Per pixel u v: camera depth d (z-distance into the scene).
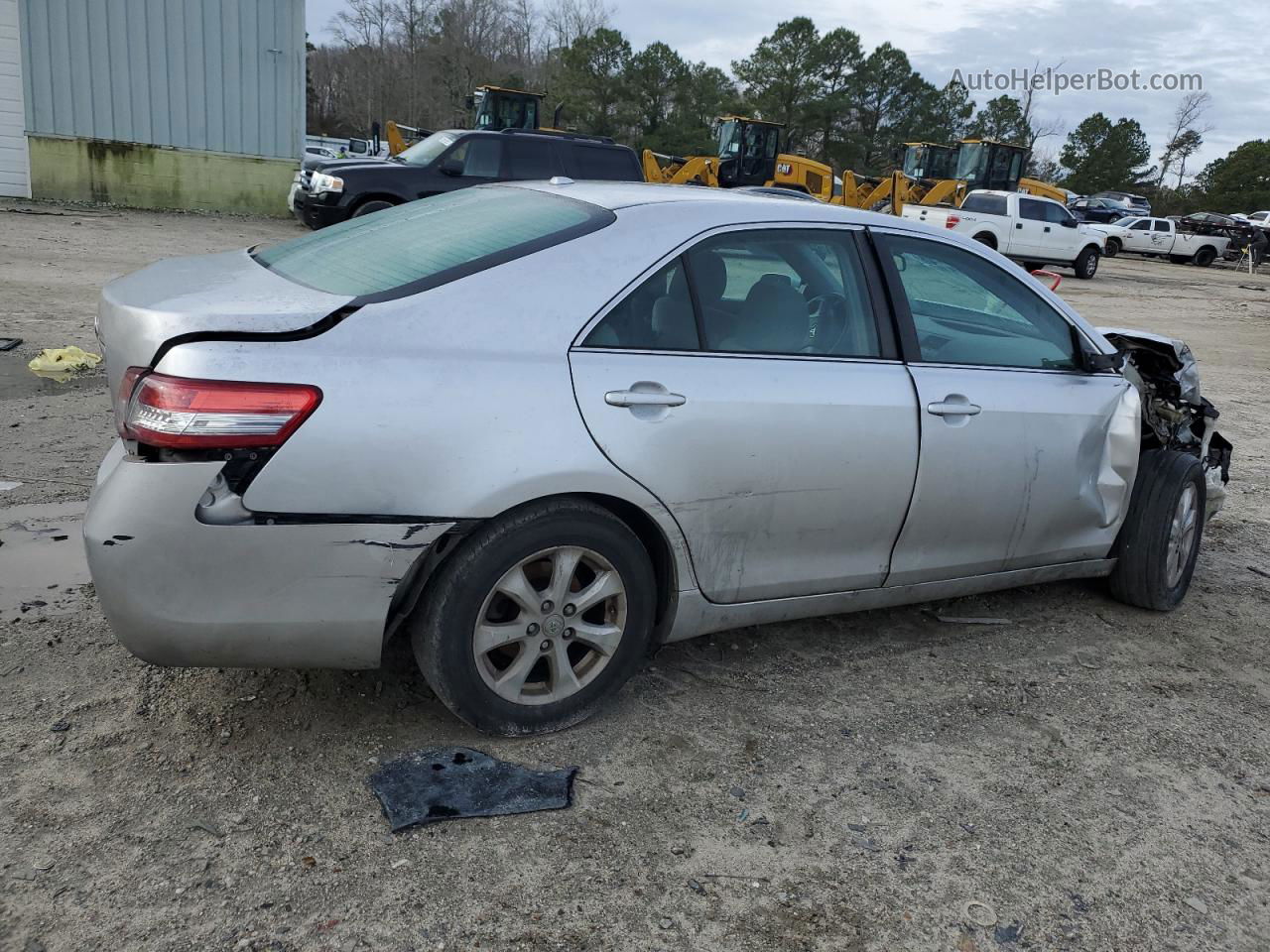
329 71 84.62
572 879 2.44
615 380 2.83
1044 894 2.54
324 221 14.99
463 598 2.73
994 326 3.77
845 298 3.38
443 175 15.16
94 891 2.25
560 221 3.07
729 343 3.11
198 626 2.47
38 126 19.50
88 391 6.48
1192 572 4.48
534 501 2.76
